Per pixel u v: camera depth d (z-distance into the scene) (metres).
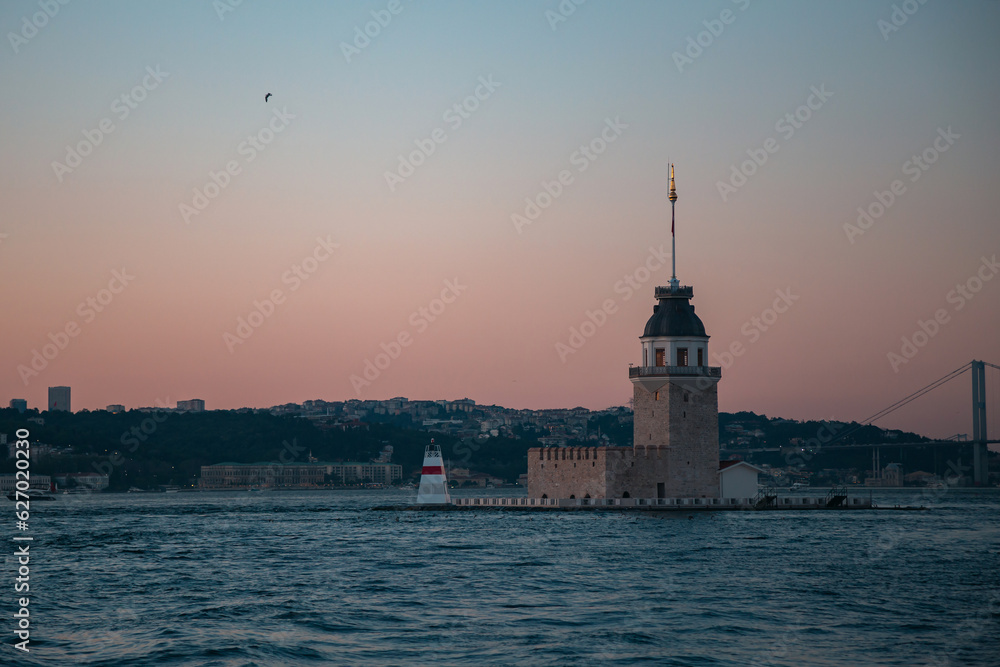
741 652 48.50
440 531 109.81
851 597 62.19
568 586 66.62
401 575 72.38
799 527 110.06
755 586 66.31
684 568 74.94
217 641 50.50
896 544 91.75
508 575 71.75
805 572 72.69
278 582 69.62
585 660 47.09
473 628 53.44
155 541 103.81
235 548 94.38
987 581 68.56
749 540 94.94
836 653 48.38
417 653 48.41
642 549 87.31
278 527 125.12
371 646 49.75
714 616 56.28
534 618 55.91
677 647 49.38
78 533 116.81
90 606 60.31
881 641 50.62
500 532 106.12
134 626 54.19
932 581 68.56
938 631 52.78
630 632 52.28
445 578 70.62
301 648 49.22
